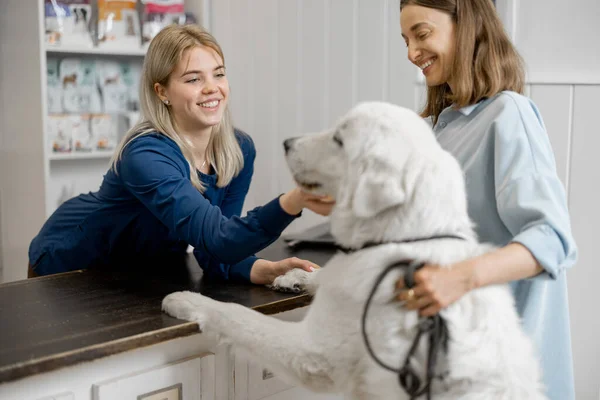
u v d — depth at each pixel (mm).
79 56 3334
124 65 3465
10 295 1601
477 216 1490
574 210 2443
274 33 3227
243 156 2107
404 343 1235
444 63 1576
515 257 1214
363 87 2877
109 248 2002
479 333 1214
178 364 1458
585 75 2365
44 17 3113
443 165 1269
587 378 2475
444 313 1209
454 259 1230
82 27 3225
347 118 1369
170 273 1858
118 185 1889
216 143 1977
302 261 1734
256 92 3369
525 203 1317
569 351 1541
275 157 3326
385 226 1279
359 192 1247
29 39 3047
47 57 3244
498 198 1388
